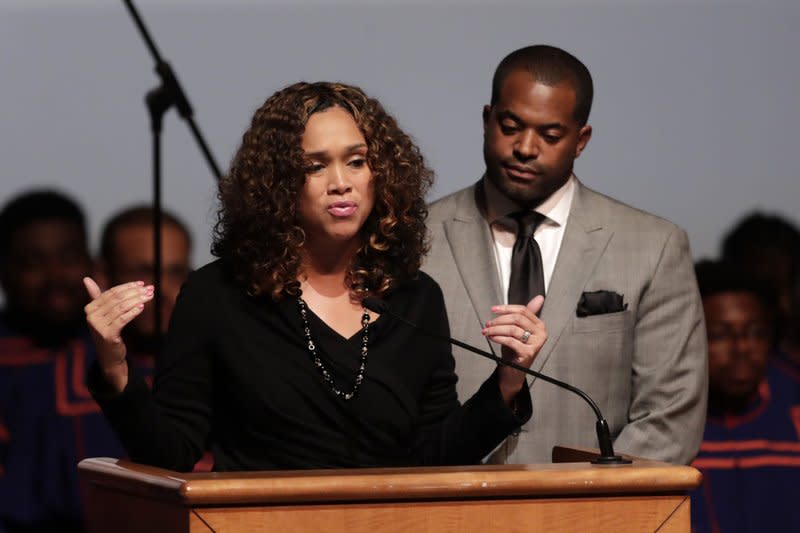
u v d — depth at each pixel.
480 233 10.54
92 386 7.67
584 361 10.17
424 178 8.87
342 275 8.58
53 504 13.67
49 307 14.01
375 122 8.55
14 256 13.99
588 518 6.93
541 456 10.10
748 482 13.56
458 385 10.23
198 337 8.27
